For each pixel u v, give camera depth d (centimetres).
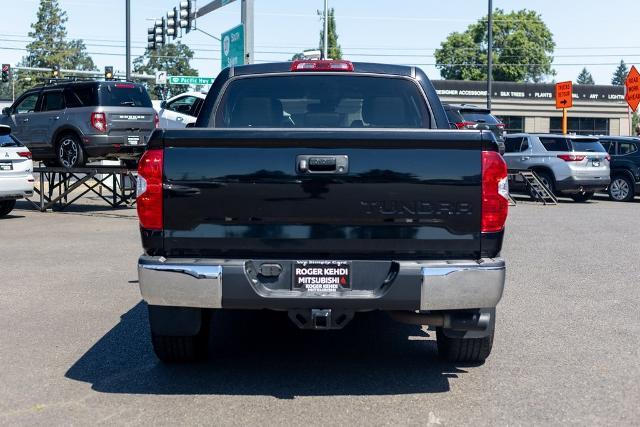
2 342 617
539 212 1827
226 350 598
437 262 450
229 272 448
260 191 450
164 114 2194
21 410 458
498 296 451
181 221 454
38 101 1728
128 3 3400
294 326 679
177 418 443
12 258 1069
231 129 450
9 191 1576
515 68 8175
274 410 457
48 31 11744
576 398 480
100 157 1666
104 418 444
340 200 448
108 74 3553
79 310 737
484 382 514
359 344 618
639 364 557
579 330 662
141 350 593
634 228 1473
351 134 445
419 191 447
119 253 1120
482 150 448
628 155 2219
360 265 452
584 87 5500
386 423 435
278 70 606
